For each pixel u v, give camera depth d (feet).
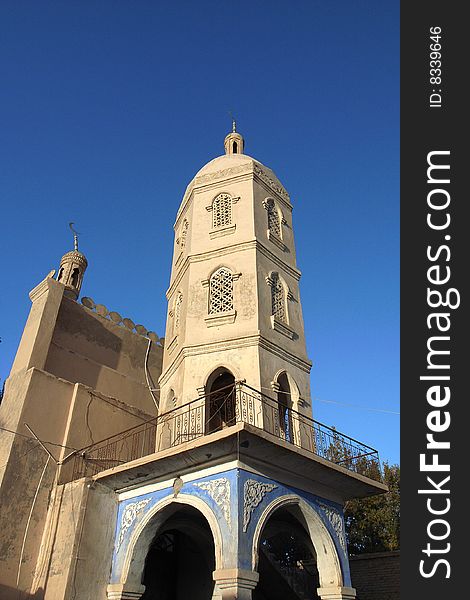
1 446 47.60
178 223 69.82
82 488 44.65
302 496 44.24
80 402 53.11
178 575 56.08
